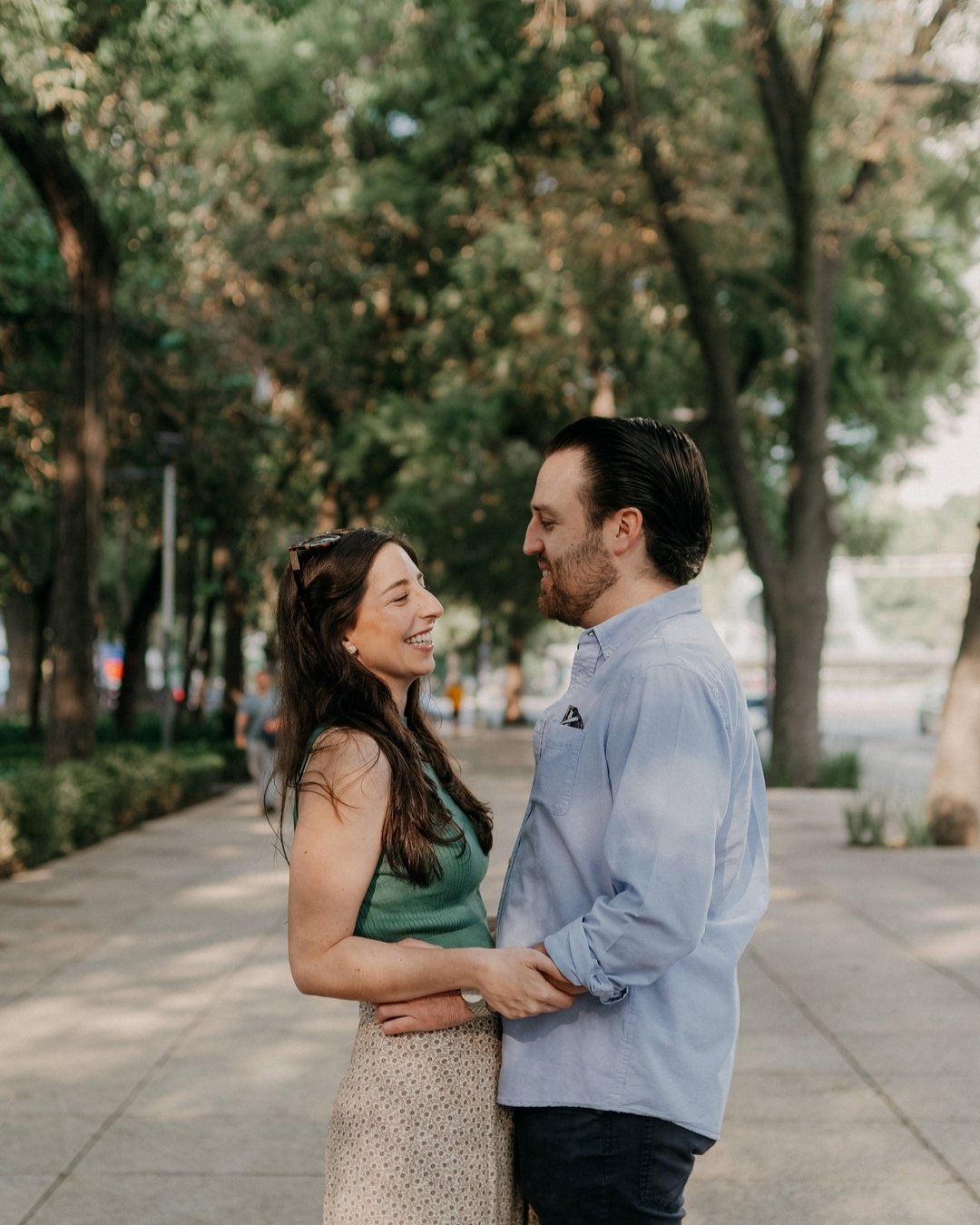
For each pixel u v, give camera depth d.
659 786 2.08
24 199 17.05
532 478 27.28
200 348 19.50
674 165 18.20
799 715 20.94
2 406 19.89
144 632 30.84
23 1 11.54
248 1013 6.39
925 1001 6.62
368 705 2.32
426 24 20.75
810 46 18.83
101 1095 5.13
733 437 20.42
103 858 12.26
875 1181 4.30
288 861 2.29
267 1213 4.04
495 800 17.41
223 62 14.61
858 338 24.70
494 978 2.12
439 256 25.08
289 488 29.78
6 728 37.53
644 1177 2.16
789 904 9.51
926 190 21.16
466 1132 2.24
